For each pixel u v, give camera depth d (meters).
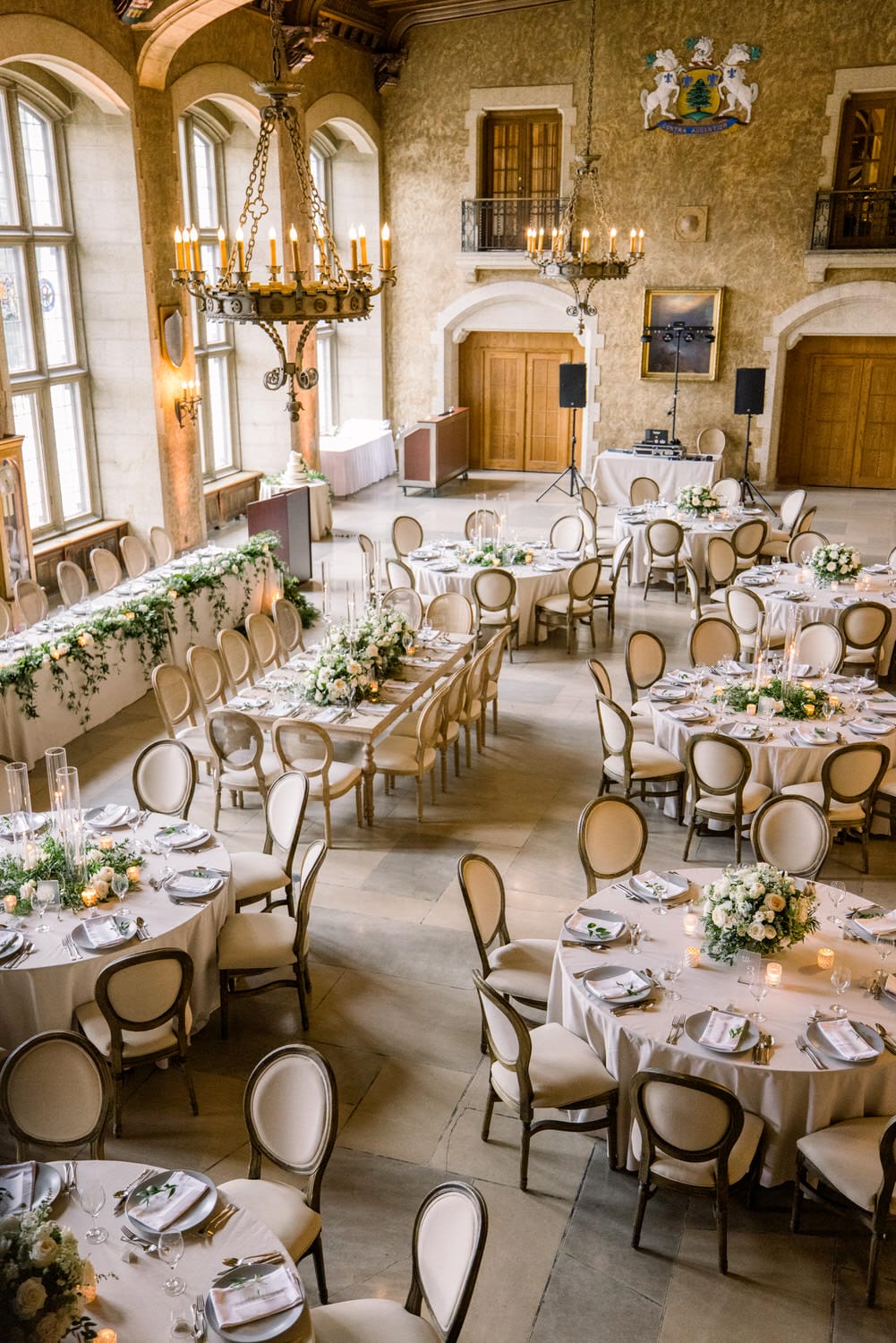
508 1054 4.71
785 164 17.31
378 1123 5.20
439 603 9.95
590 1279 4.38
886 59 16.41
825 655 9.09
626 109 17.77
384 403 20.66
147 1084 5.47
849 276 17.53
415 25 18.38
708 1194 4.37
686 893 5.61
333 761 8.17
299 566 13.65
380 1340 3.63
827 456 19.12
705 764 7.21
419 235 19.56
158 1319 3.36
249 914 5.98
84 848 5.86
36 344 12.81
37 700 8.90
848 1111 4.53
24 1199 3.73
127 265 13.08
